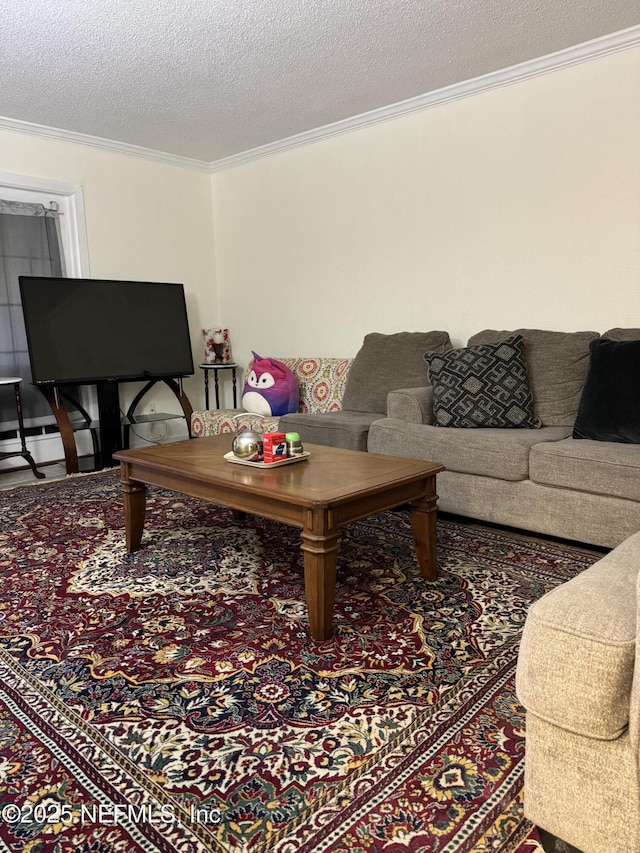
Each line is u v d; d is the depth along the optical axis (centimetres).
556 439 275
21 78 341
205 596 220
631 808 98
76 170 446
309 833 117
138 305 458
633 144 308
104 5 265
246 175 503
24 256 425
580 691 99
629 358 269
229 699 159
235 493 210
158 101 379
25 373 432
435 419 325
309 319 478
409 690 162
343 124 421
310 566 184
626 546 134
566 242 337
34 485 377
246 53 314
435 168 386
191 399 539
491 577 232
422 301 405
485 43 310
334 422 340
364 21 284
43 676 171
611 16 285
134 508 260
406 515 315
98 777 132
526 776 112
